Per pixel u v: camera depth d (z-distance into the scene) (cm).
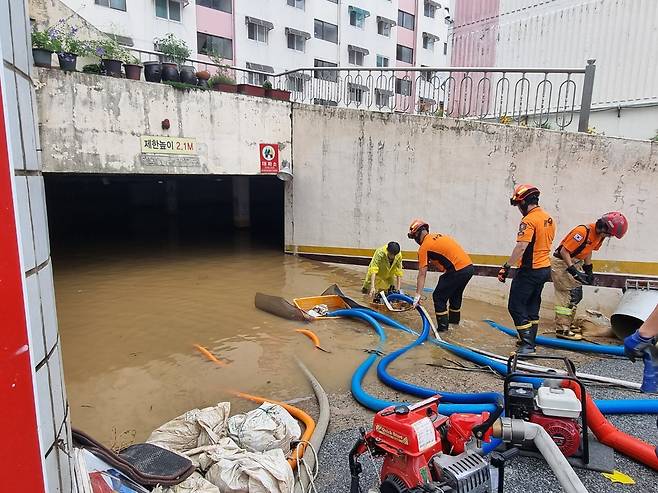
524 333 477
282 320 582
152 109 727
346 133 828
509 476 268
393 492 216
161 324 561
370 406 360
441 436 251
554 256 549
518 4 909
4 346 101
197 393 395
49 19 814
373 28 2819
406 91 1008
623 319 526
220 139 802
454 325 575
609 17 779
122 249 1039
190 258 939
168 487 217
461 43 1024
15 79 111
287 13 2402
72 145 659
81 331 537
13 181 103
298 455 280
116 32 1773
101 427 342
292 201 916
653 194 594
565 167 643
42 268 123
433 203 758
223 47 2216
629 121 773
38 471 111
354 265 856
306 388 402
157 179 1644
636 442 284
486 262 719
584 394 273
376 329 533
